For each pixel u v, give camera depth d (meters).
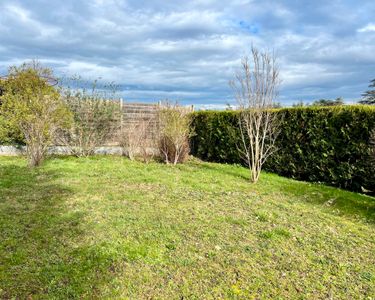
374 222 5.08
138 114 12.72
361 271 3.39
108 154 11.81
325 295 2.92
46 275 3.04
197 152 12.66
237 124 10.64
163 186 6.71
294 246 3.94
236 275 3.20
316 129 8.26
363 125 7.25
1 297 2.70
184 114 11.18
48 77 11.26
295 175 8.95
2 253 3.47
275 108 9.41
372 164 6.98
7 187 6.22
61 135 11.04
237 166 10.45
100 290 2.83
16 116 9.12
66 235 3.96
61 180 6.94
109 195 5.82
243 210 5.25
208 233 4.18
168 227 4.33
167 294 2.83
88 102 11.32
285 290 2.97
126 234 4.04
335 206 5.89
